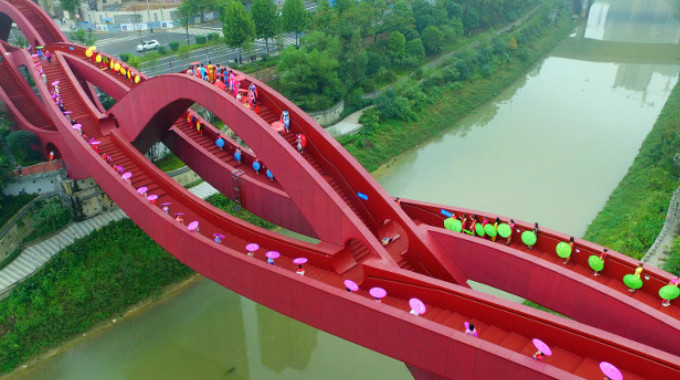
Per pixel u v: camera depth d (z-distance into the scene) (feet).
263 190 166.81
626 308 111.96
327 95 313.12
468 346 99.55
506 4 498.69
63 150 210.38
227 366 176.55
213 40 370.32
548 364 98.02
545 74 440.04
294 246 139.23
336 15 356.79
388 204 136.98
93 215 220.43
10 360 172.76
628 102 381.19
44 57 232.12
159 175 171.42
